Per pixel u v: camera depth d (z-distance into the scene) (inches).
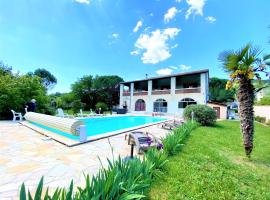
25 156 183.5
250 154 223.1
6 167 153.0
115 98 1514.5
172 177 142.5
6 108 537.0
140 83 1243.2
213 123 532.4
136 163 124.0
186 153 211.5
